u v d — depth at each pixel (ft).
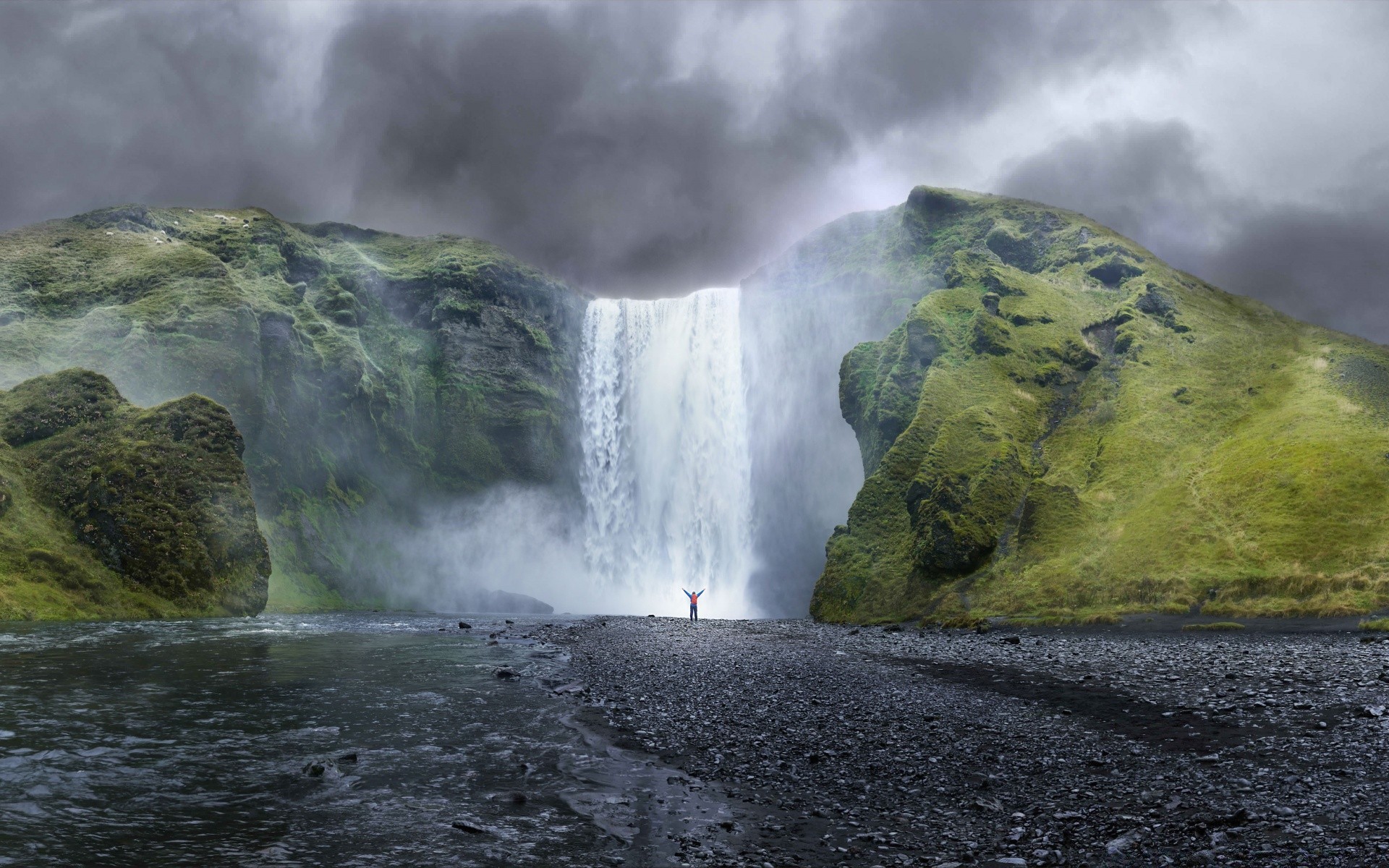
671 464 400.06
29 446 209.97
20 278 317.83
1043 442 254.68
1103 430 251.60
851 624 217.15
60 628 134.41
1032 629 166.09
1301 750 49.37
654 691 76.74
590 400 425.28
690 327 409.69
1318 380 246.27
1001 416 256.73
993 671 90.07
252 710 62.59
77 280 327.67
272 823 37.58
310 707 65.10
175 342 284.20
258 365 301.63
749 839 36.81
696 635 144.87
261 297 340.59
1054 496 224.53
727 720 63.26
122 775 43.73
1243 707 62.08
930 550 218.38
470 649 113.29
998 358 278.67
